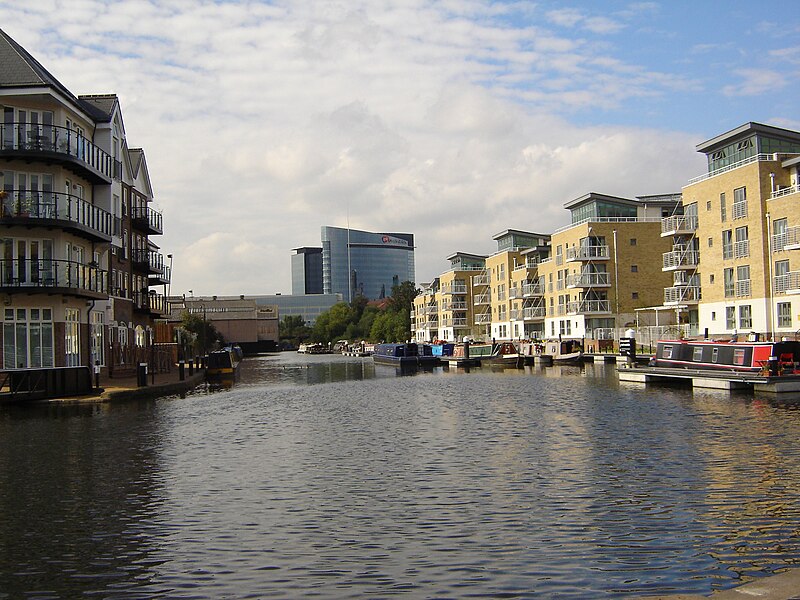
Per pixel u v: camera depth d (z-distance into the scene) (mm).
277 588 10320
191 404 35156
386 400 37406
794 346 36625
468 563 11195
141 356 52750
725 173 55438
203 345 91625
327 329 190125
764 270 51125
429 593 10070
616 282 78625
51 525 13383
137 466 18750
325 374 67812
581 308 79250
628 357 54125
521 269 97688
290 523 13398
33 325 36094
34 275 35375
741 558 11266
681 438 21828
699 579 10453
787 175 51562
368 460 19359
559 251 87375
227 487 16281
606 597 9852
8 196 35250
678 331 64375
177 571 11016
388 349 90062
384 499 15047
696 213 61750
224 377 58719
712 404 30359
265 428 26094
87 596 10125
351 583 10461
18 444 22312
